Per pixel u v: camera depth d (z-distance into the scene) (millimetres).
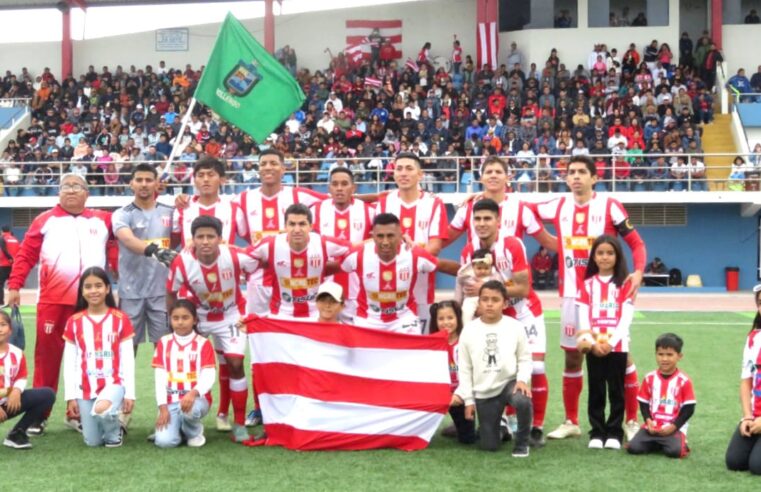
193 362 8203
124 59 36469
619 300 8094
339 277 9242
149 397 10664
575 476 7125
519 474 7180
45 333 9125
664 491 6734
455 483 6906
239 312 8680
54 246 9086
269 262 8562
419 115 31062
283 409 8172
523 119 29609
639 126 29219
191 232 8406
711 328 17703
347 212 9500
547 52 33219
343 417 8039
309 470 7285
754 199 26969
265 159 9508
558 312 21250
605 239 8094
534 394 8328
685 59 32750
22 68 36781
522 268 8320
